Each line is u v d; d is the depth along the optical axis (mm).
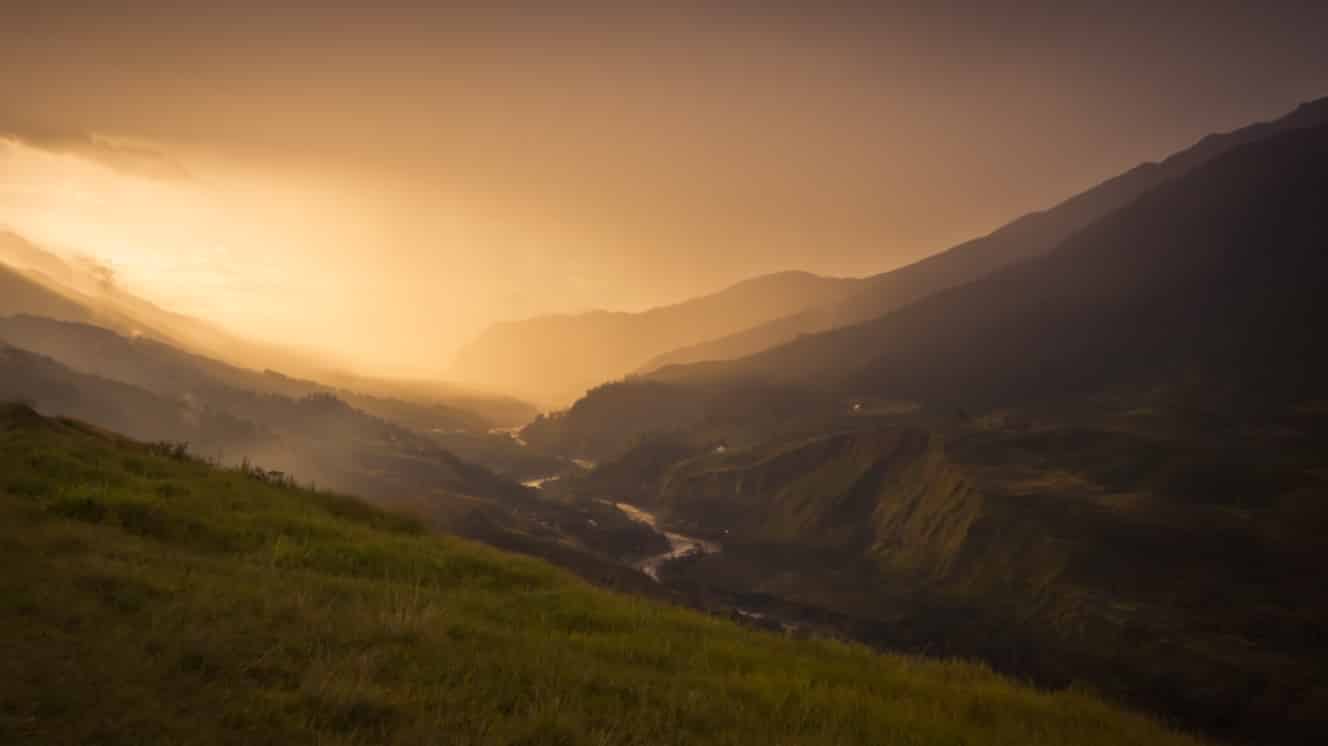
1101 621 128250
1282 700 100000
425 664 7805
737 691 9078
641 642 10977
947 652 127938
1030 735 9758
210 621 7902
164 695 6004
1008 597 151625
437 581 13508
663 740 6961
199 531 13406
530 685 7770
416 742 5891
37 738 5031
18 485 13562
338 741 5707
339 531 15578
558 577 15945
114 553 10117
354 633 8289
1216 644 116000
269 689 6527
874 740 8094
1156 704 103750
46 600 7543
